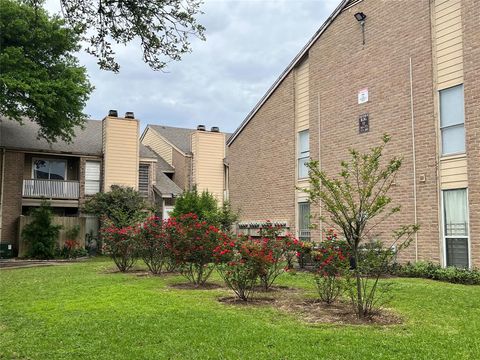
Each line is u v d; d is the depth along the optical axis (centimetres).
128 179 2948
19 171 2675
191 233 1129
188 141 3653
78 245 2538
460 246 1216
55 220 2561
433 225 1277
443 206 1264
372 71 1514
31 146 2748
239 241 976
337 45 1670
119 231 1505
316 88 1761
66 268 1636
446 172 1258
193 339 600
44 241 2383
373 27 1520
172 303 855
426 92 1324
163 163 3556
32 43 2184
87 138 3066
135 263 1678
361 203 745
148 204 2677
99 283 1157
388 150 1430
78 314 770
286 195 1889
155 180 3128
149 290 1023
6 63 2066
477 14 1196
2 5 2028
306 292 983
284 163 1914
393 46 1440
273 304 850
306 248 1087
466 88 1212
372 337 593
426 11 1337
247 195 2127
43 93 2164
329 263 832
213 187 3362
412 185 1343
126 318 725
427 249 1288
